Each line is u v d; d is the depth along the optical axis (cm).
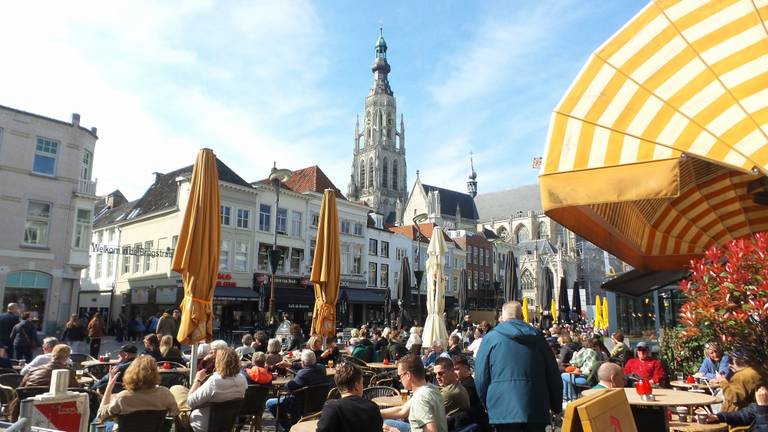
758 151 453
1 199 2648
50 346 935
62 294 2892
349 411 460
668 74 527
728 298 496
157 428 584
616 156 526
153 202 4072
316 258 1410
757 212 931
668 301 1709
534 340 516
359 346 1364
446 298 5459
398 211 9675
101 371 1105
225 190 3581
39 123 2817
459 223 9388
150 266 3781
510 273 2417
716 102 491
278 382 930
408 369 521
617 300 1927
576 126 559
